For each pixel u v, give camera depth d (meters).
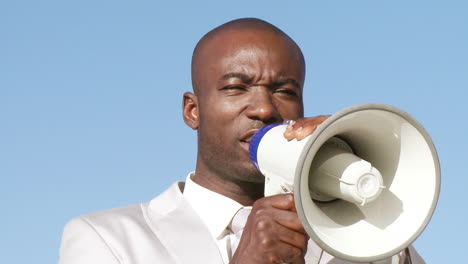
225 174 4.93
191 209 4.96
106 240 4.83
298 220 3.65
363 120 3.66
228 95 4.82
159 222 4.97
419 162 3.73
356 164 3.62
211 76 4.93
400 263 4.55
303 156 3.34
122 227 4.94
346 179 3.61
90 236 4.88
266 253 3.67
